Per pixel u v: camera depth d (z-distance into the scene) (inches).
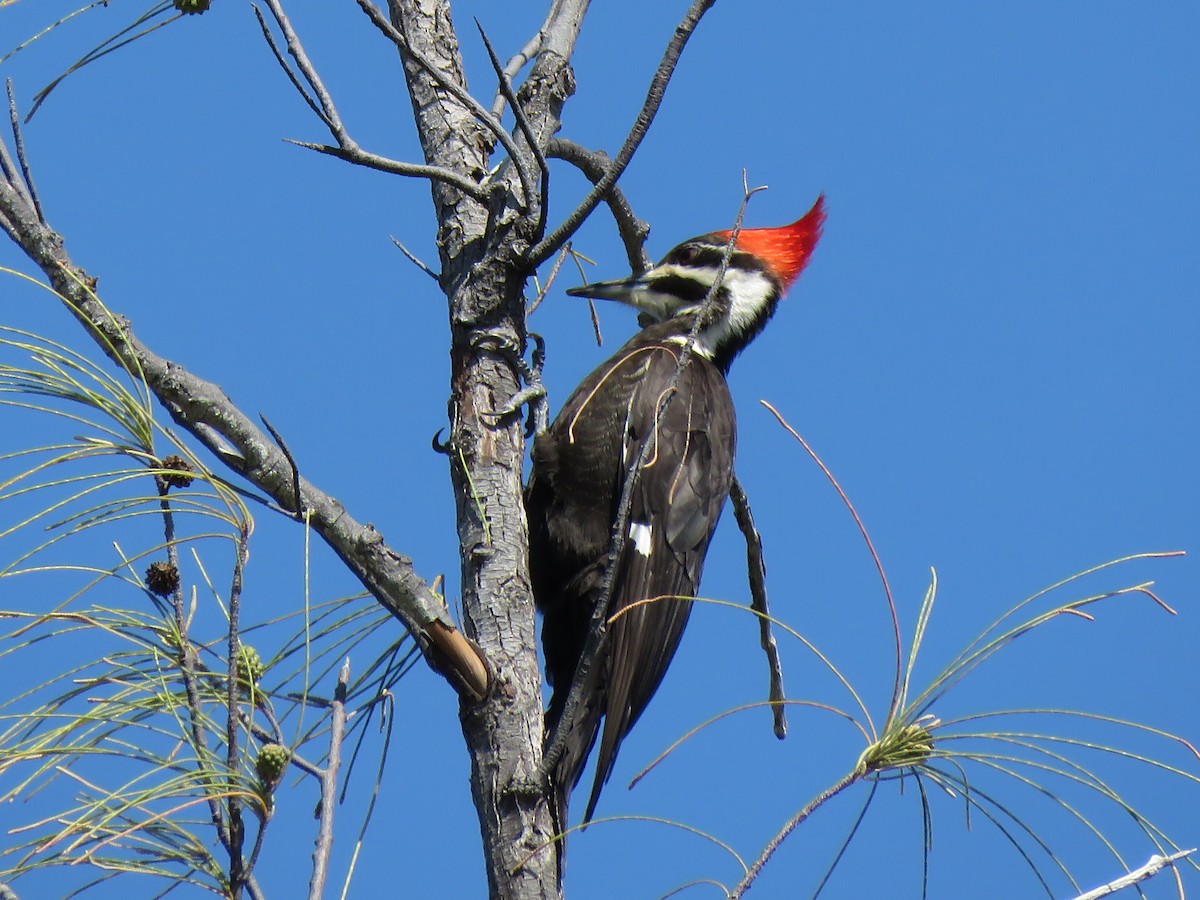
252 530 224.1
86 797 203.8
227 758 212.2
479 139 341.1
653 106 293.0
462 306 315.3
